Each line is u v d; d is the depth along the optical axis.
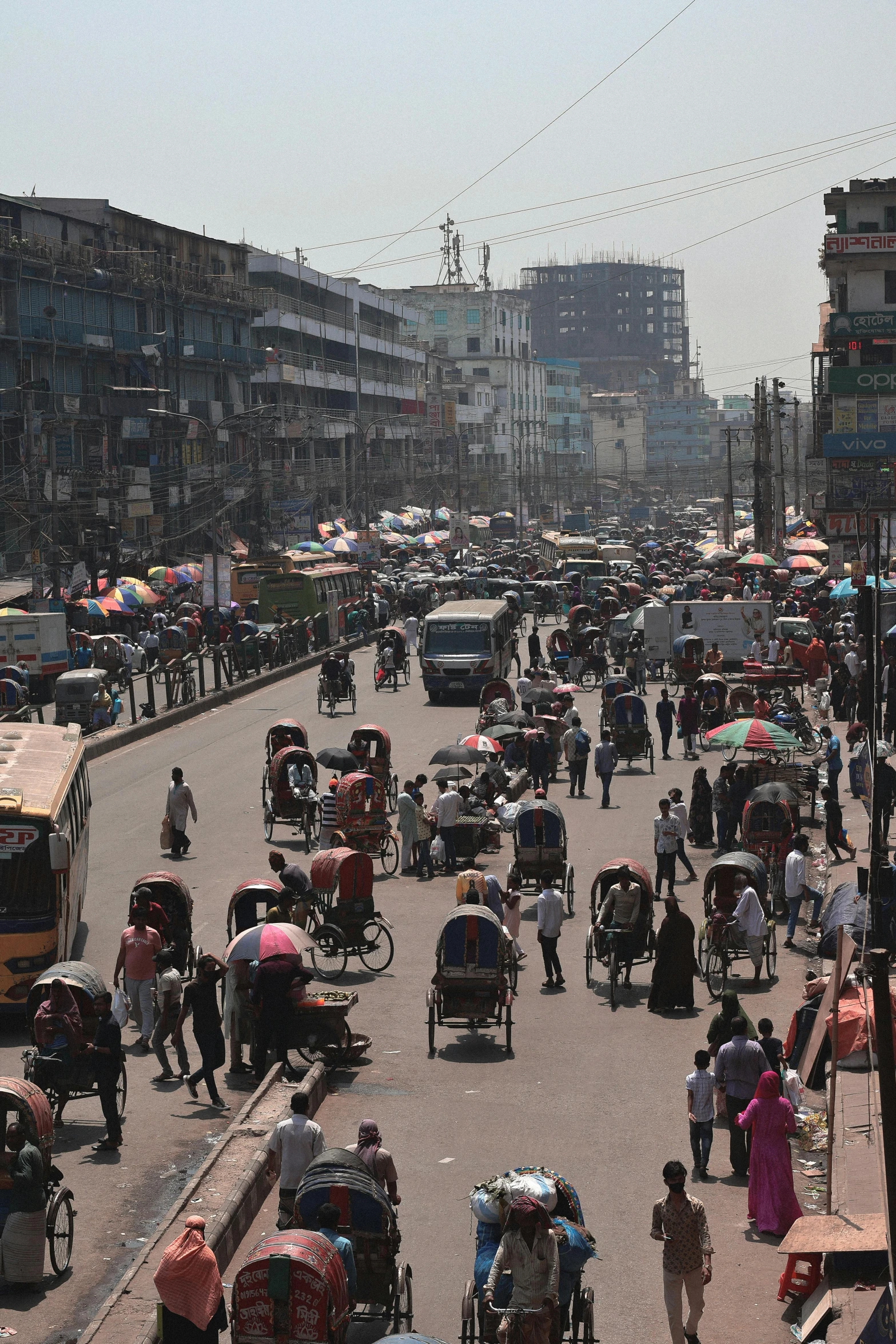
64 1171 14.59
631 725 37.94
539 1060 17.83
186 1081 16.72
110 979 20.69
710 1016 19.53
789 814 25.31
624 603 69.50
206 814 32.59
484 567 84.94
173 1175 14.46
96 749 40.06
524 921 24.70
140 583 61.22
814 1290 11.66
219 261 93.31
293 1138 12.78
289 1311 9.70
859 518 35.28
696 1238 10.88
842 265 79.56
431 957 22.39
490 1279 9.94
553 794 34.72
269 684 55.59
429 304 195.50
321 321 121.31
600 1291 11.90
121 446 78.62
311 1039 17.38
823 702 43.59
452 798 27.89
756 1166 13.10
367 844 28.09
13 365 69.50
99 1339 10.53
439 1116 15.90
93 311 76.19
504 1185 10.45
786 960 22.23
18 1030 19.11
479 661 48.88
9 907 18.67
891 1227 8.57
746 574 74.50
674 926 19.69
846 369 77.06
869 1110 14.56
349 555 81.44
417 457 142.00
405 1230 13.00
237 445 93.62
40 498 65.50
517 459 172.38
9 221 70.88
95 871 27.45
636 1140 15.21
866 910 17.20
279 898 19.19
